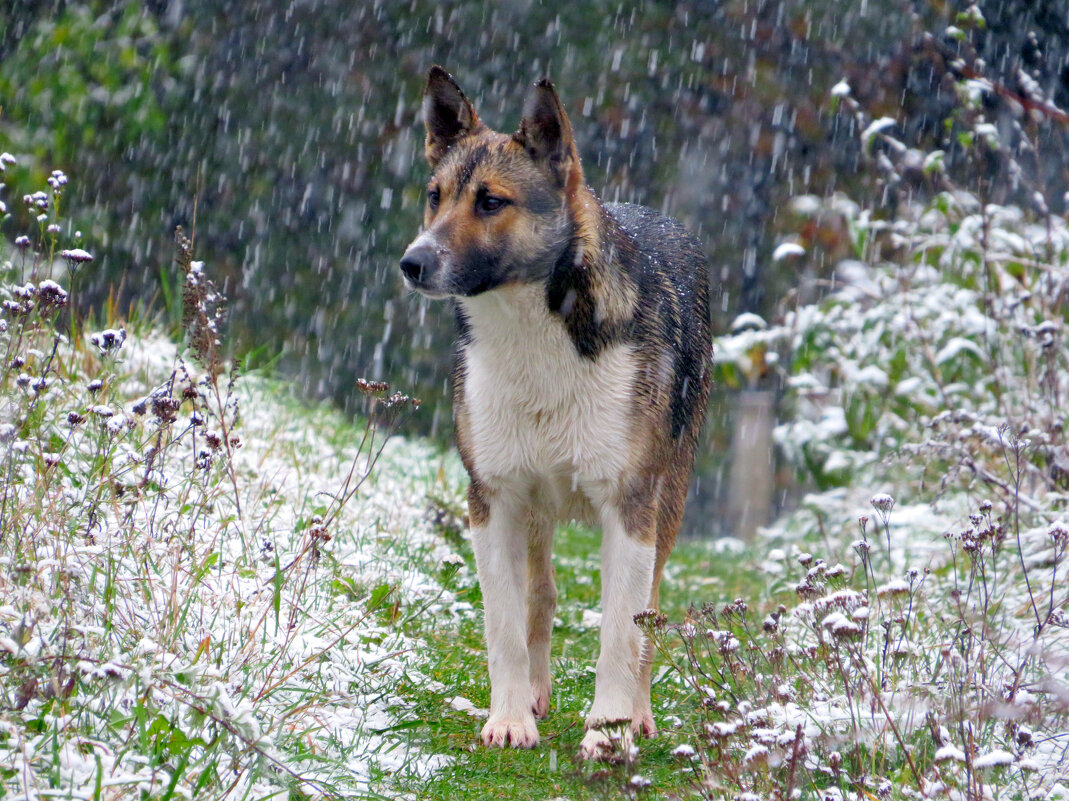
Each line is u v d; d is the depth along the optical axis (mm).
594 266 7691
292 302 23828
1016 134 16438
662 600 12875
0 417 7859
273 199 24125
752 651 7867
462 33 24891
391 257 24219
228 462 8773
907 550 12375
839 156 23766
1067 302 13352
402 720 7641
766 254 24266
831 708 6980
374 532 11094
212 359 8688
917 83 20828
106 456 8062
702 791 6223
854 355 15016
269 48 24531
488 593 7844
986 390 13617
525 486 7906
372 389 8383
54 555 6832
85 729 5930
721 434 25188
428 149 8469
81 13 20094
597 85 24609
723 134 24516
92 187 22266
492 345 7691
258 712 6793
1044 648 7824
